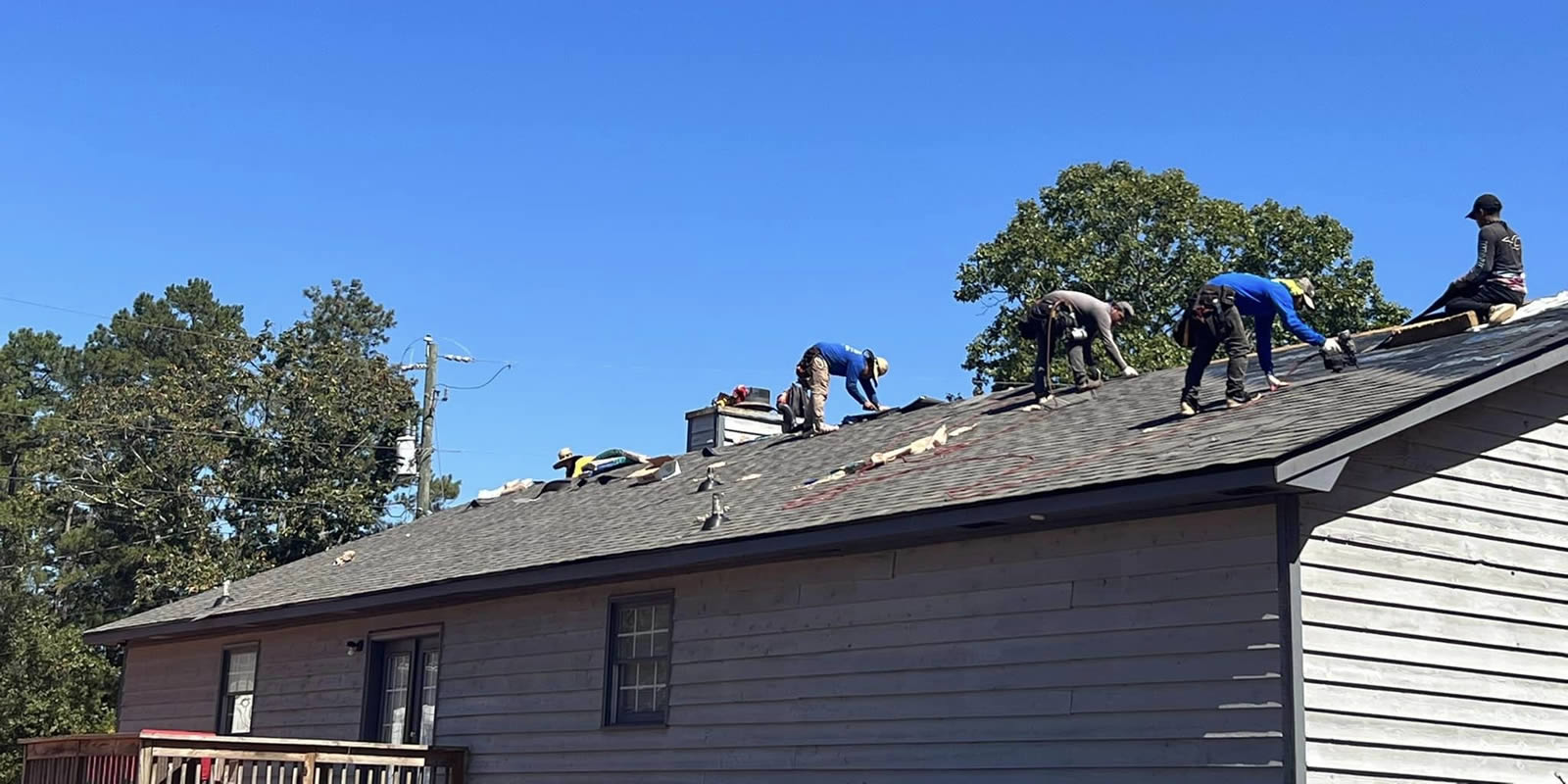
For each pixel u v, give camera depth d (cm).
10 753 3106
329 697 2047
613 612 1661
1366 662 1080
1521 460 1214
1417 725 1093
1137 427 1336
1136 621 1149
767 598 1470
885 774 1311
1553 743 1162
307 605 2005
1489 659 1144
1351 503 1104
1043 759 1189
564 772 1658
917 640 1313
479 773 1775
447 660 1877
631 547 1573
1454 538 1154
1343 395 1201
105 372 6862
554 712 1695
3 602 3241
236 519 4472
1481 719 1127
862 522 1302
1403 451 1143
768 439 2219
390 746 1700
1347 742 1055
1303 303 1352
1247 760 1055
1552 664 1180
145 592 4262
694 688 1526
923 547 1329
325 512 4488
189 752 1511
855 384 2105
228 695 2258
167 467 4378
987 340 3912
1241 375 1295
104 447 4391
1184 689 1106
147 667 2461
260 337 4716
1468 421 1189
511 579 1700
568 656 1697
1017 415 1652
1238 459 1042
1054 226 4003
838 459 1767
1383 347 1416
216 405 4516
